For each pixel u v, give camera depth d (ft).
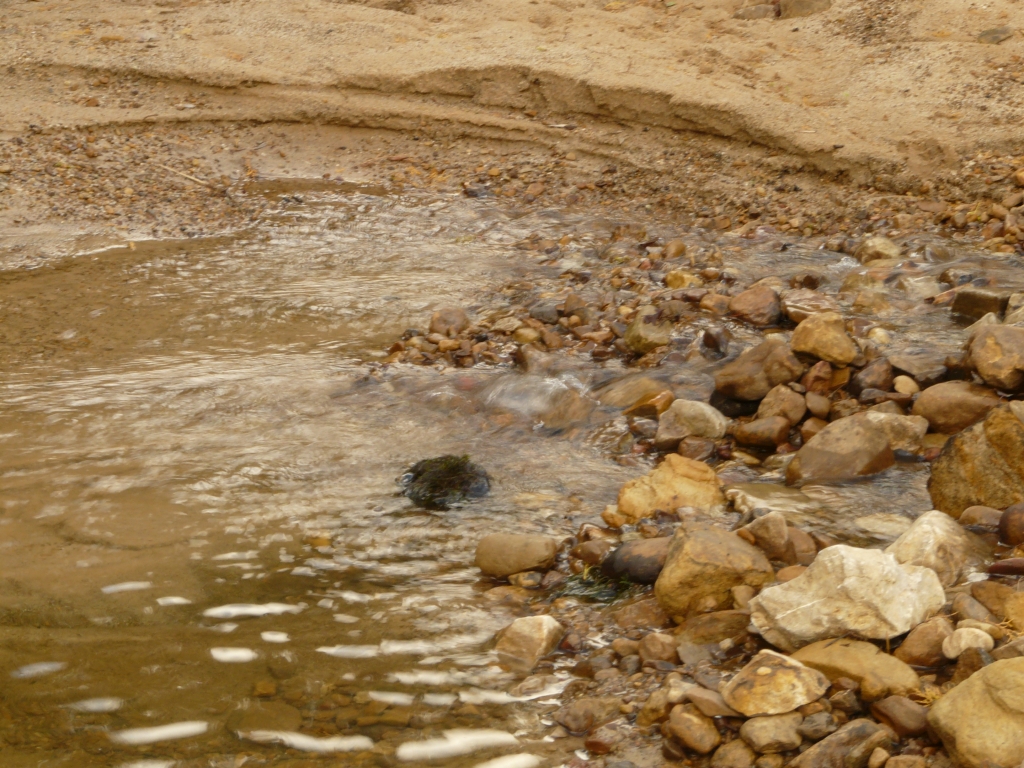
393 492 7.20
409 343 9.29
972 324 9.04
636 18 17.29
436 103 15.90
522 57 15.85
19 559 6.52
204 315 10.05
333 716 5.48
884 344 8.65
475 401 8.39
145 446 7.70
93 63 16.12
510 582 6.39
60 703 5.55
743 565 5.96
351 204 13.84
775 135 13.88
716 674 5.55
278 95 15.88
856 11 16.72
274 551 6.62
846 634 5.52
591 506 7.06
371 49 16.53
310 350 9.30
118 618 6.07
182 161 14.88
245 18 17.40
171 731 5.40
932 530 6.10
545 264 11.34
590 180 14.44
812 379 7.95
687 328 9.27
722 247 11.74
